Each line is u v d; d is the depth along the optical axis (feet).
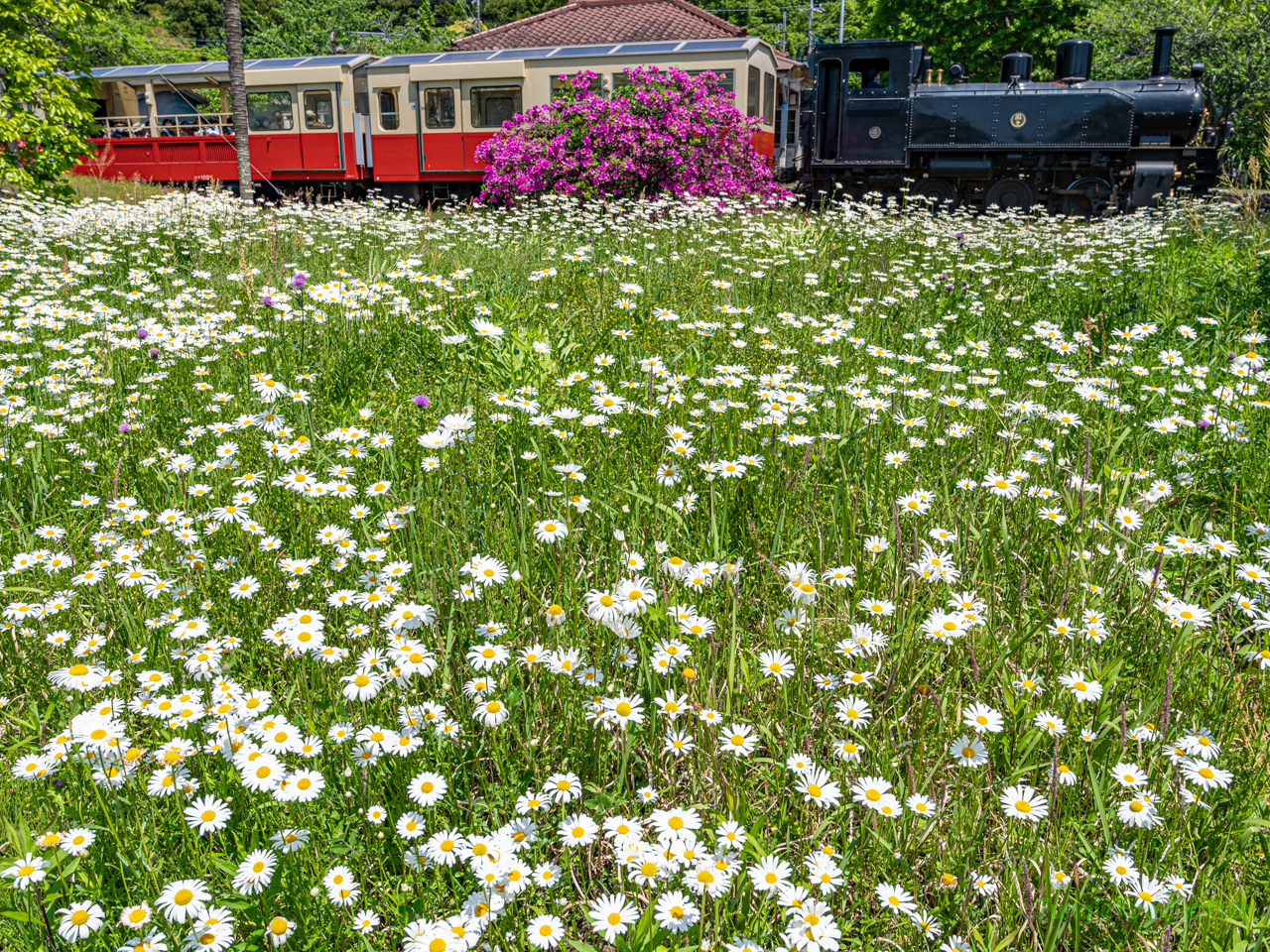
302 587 9.55
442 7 241.55
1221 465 13.01
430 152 67.36
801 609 8.45
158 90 77.30
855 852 6.61
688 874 5.48
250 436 13.34
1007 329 21.81
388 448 12.37
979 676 8.43
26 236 31.01
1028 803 6.39
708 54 59.77
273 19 226.99
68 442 13.35
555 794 6.57
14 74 48.49
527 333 15.19
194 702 7.06
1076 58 57.77
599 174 51.96
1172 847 6.64
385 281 22.82
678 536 10.74
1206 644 9.18
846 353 17.97
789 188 62.39
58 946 5.61
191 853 6.23
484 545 10.27
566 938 5.67
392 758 7.04
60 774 6.86
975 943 5.89
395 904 6.15
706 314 20.98
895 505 9.44
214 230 35.88
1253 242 30.76
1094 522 10.45
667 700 7.29
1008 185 59.26
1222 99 83.61
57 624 9.31
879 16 139.95
